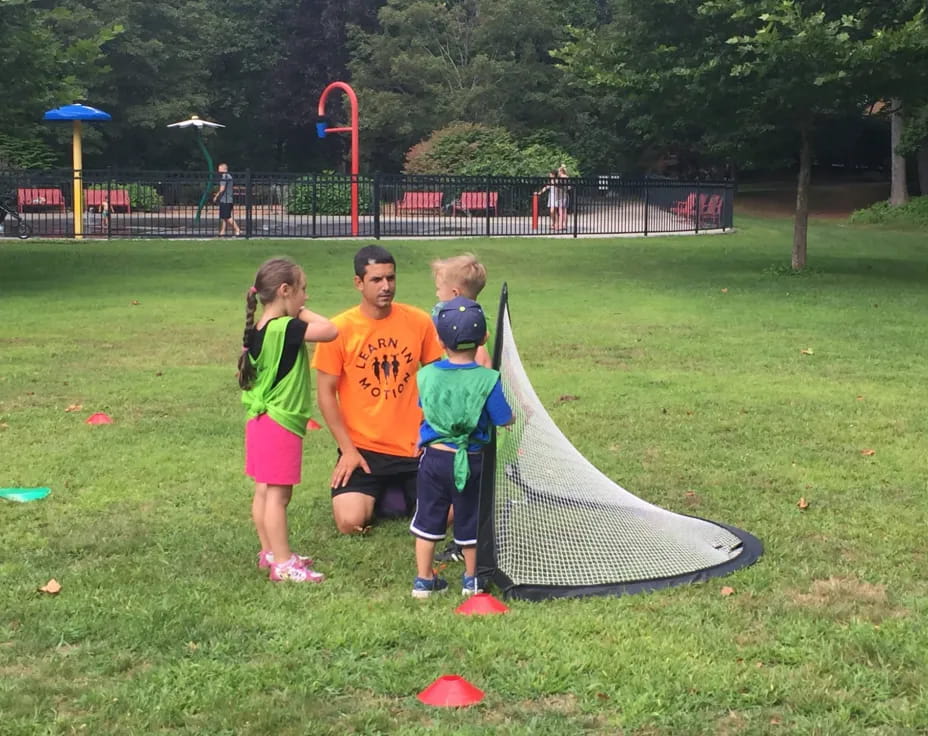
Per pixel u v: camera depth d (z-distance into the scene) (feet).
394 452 16.33
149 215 85.76
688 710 10.28
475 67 143.95
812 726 9.90
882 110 59.77
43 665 11.34
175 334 36.65
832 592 13.53
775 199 154.10
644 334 37.24
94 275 55.67
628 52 58.80
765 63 50.49
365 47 152.97
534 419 15.53
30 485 18.60
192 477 19.17
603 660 11.32
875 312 42.96
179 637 12.05
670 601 13.25
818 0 53.26
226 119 163.53
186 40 146.92
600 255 69.26
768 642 11.90
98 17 138.10
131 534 15.98
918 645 11.69
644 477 19.12
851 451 21.02
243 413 24.35
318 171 174.70
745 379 28.84
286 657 11.50
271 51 166.91
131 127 145.38
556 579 13.71
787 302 46.42
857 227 111.55
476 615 12.75
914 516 16.87
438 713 10.23
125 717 10.13
